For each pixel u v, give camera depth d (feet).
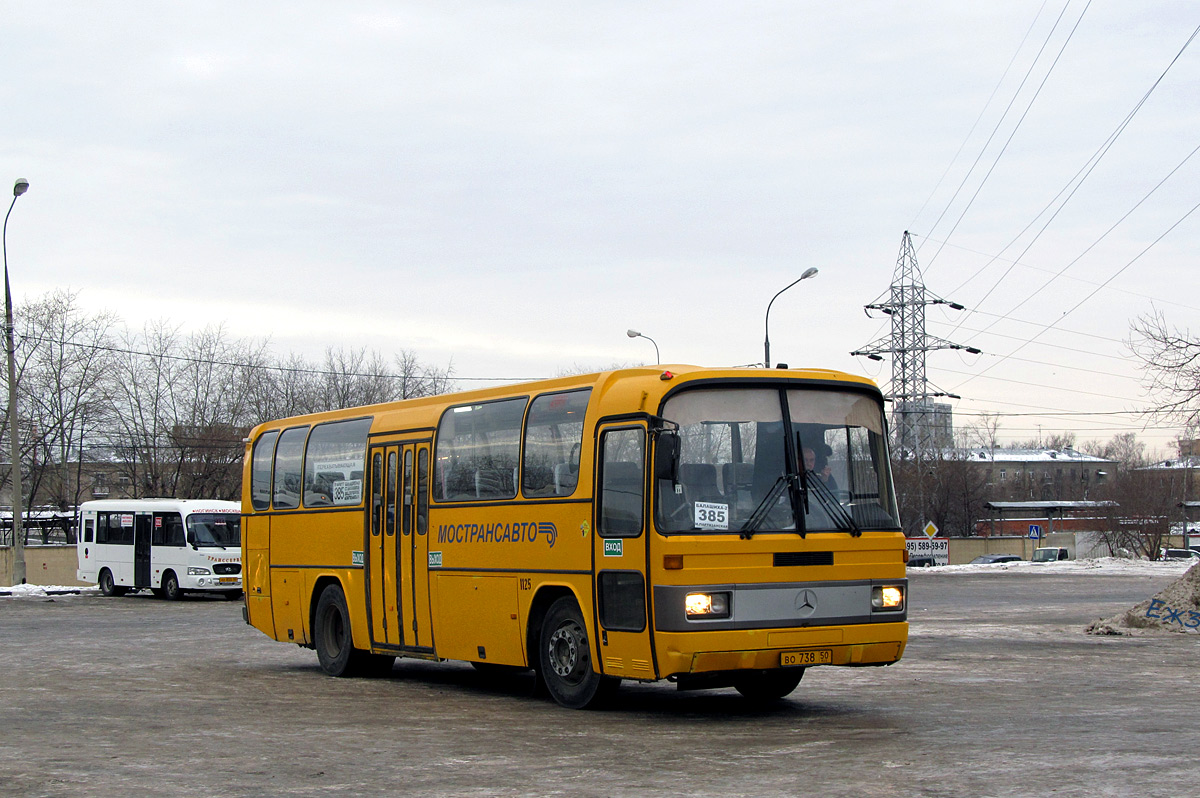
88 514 128.98
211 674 51.96
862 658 35.73
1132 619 68.03
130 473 189.26
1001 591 121.19
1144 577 147.33
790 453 35.88
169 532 116.16
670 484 34.30
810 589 34.91
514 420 41.39
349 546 50.03
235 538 116.16
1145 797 22.65
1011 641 63.52
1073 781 24.32
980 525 282.56
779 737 31.71
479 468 42.91
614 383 37.35
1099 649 58.18
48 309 175.22
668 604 33.45
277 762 28.68
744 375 35.88
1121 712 35.50
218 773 27.20
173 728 34.88
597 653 36.42
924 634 68.85
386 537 47.70
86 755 29.89
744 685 40.83
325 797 24.34
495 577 41.37
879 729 32.78
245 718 37.19
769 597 34.27
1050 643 62.03
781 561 34.63
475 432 43.42
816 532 35.37
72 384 176.86
